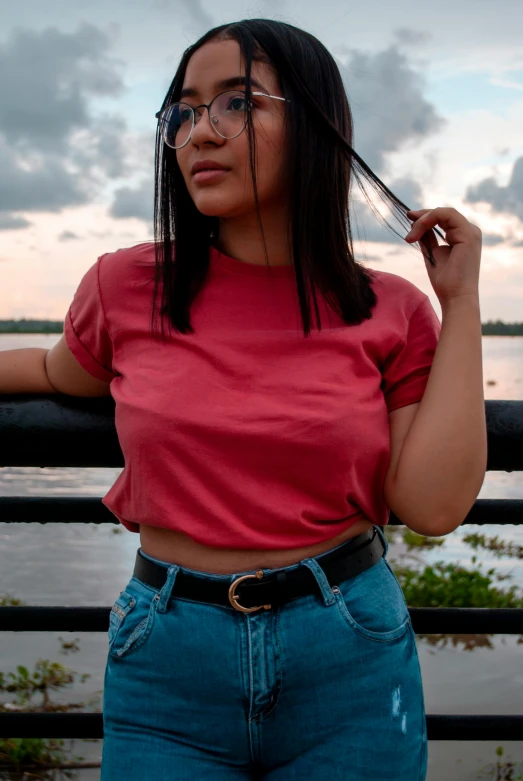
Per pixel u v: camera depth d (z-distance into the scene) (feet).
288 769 4.71
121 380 5.14
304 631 4.58
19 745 11.62
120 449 5.59
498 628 5.99
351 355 4.97
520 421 5.51
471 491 4.91
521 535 28.84
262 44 5.01
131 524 5.18
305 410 4.69
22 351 5.67
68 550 24.30
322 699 4.63
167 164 5.26
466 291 5.21
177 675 4.60
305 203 5.04
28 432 5.50
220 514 4.61
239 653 4.53
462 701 14.01
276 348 4.88
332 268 5.09
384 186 5.29
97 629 5.95
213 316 5.01
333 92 5.28
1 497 5.98
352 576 4.81
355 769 4.61
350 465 4.73
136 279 5.18
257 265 5.09
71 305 5.53
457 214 5.29
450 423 4.86
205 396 4.72
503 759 11.93
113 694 4.78
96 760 11.76
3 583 20.66
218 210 4.99
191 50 5.18
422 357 5.24
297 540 4.67
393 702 4.72
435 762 11.83
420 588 20.94
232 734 4.62
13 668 15.11
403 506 4.93
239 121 4.93
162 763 4.57
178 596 4.66
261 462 4.64
